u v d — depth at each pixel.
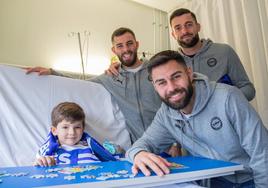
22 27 2.49
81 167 0.99
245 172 1.22
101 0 3.14
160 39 3.63
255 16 2.61
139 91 2.02
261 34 2.57
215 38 3.00
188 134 1.31
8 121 1.48
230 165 0.99
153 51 3.54
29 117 1.55
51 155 1.37
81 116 1.54
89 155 1.44
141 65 2.13
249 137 1.13
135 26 3.42
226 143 1.22
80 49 2.86
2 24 2.38
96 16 3.06
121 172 0.87
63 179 0.77
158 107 1.98
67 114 1.48
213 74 1.92
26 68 1.66
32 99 1.60
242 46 2.72
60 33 2.74
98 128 1.79
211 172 0.92
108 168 0.96
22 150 1.45
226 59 1.94
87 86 1.90
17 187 0.69
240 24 2.76
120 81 2.05
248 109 1.16
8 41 2.39
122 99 1.98
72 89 1.79
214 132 1.22
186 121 1.29
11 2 2.46
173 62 1.15
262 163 1.10
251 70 2.64
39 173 0.88
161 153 1.46
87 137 1.55
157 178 0.81
